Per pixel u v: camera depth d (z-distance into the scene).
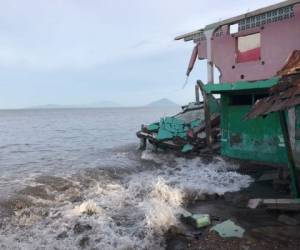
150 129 18.52
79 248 6.59
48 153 20.56
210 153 14.67
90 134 35.47
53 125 54.16
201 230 7.18
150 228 7.21
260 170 12.40
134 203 9.23
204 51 18.88
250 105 12.16
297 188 8.74
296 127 9.71
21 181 11.80
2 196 9.75
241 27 15.36
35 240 6.93
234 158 12.77
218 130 15.80
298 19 13.20
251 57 14.92
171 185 11.06
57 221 7.93
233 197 9.42
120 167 14.61
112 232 7.22
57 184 11.40
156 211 7.93
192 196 9.79
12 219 8.09
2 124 58.94
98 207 8.71
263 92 11.77
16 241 6.88
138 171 14.19
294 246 6.16
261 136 11.75
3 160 17.77
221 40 16.11
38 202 9.41
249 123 12.16
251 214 7.93
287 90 7.55
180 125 17.95
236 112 12.66
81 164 15.67
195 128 16.88
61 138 31.09
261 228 6.92
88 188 10.99
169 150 17.39
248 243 6.33
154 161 16.06
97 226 7.52
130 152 19.36
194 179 12.09
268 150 11.52
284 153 10.95
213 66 16.58
